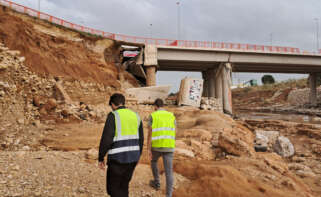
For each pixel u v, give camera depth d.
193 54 31.22
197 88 24.77
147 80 28.19
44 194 2.89
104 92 18.30
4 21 13.29
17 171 3.52
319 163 7.54
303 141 10.64
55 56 16.19
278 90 61.91
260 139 10.19
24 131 7.93
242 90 76.19
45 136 7.86
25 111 9.97
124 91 20.66
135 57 29.53
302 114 34.25
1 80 9.83
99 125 10.81
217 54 32.34
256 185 4.09
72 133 8.52
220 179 3.95
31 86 11.57
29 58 13.05
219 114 16.27
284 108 45.81
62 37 18.52
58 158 4.82
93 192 3.24
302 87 58.12
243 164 5.53
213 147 7.66
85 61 19.30
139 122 2.71
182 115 15.88
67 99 13.15
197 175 4.48
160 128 3.67
